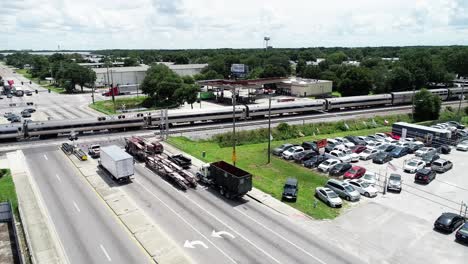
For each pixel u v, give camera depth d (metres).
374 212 35.59
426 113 86.06
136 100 116.81
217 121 81.06
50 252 26.72
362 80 122.56
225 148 59.59
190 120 74.56
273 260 26.48
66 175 43.81
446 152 57.69
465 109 94.25
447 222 31.31
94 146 52.97
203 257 26.52
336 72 150.38
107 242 28.20
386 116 86.88
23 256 26.06
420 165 48.50
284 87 132.12
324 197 37.75
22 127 60.81
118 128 69.81
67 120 64.31
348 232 31.28
